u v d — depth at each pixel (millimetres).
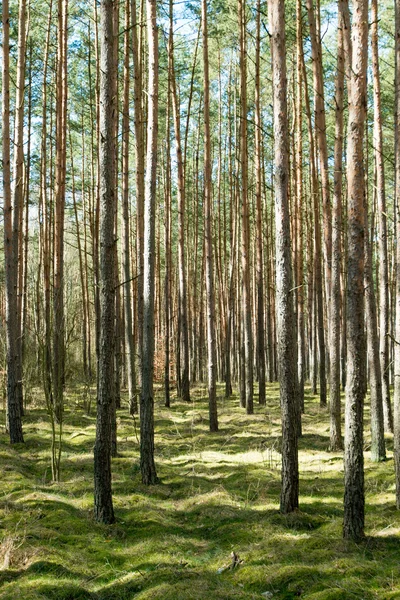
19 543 5891
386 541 5805
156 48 8812
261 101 20672
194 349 23703
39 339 8922
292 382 6734
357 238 5777
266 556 5535
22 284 15992
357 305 5773
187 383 17484
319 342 15734
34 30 17219
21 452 10211
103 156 6664
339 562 5262
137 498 7691
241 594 4820
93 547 6020
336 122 10555
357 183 5766
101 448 6754
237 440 11656
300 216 15500
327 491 7727
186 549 6016
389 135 18281
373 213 17406
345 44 10445
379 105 11250
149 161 8688
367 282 9789
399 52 7152
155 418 14250
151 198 8641
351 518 5844
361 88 5734
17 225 11969
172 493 8078
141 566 5613
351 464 5840
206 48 13391
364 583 4855
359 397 5820
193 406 16469
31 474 8812
